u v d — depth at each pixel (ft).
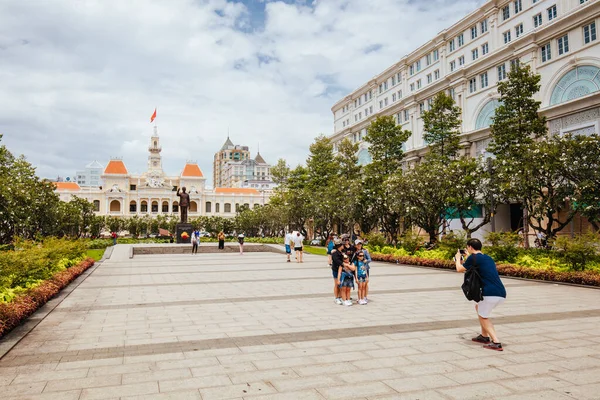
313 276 57.82
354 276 35.86
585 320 28.60
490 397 15.70
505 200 80.48
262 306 34.99
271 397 15.79
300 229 182.60
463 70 130.00
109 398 15.78
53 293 39.60
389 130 129.49
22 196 93.81
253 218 232.94
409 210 87.20
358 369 18.90
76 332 26.32
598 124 90.63
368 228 127.95
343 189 126.41
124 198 375.45
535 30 105.09
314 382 17.34
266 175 589.32
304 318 29.96
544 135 85.56
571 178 64.39
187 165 413.39
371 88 194.59
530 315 30.32
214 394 16.10
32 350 22.26
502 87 87.35
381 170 125.49
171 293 42.78
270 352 21.62
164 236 215.92
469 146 127.85
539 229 70.18
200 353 21.54
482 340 23.00
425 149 145.28
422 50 156.46
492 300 21.68
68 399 15.66
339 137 216.33
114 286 48.42
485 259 22.30
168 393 16.24
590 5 91.45
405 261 74.69
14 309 27.84
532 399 15.46
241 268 70.54
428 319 29.32
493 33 123.34
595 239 48.78
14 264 36.63
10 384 17.24
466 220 130.82
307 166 185.16
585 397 15.64
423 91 149.38
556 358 20.22
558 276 47.96
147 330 26.73
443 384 17.02
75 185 372.79
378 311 32.32
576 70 96.84
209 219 307.58
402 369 18.84
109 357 20.97
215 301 37.70
